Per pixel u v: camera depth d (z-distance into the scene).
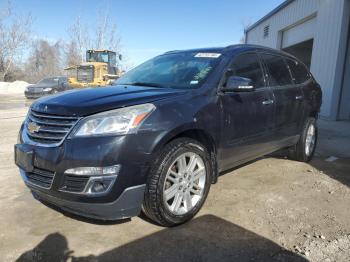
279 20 19.62
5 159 6.18
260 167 5.73
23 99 25.02
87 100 3.46
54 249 3.22
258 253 3.15
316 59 14.17
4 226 3.64
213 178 4.11
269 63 5.23
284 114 5.24
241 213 3.95
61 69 57.81
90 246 3.27
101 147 3.12
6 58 49.56
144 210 3.51
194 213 3.78
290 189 4.72
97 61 25.52
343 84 12.62
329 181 5.09
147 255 3.13
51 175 3.29
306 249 3.22
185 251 3.19
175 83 4.24
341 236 3.47
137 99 3.46
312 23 15.77
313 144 6.30
